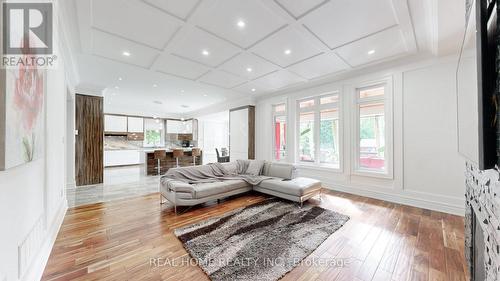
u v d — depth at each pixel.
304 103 5.56
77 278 1.71
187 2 2.17
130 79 4.73
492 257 0.99
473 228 1.61
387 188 3.88
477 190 1.38
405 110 3.66
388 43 3.04
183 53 3.36
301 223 2.79
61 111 2.88
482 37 0.88
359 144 4.41
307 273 1.79
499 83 0.82
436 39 2.76
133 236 2.44
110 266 1.87
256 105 6.67
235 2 2.17
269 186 3.91
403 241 2.32
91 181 5.18
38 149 1.55
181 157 7.57
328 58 3.57
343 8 2.27
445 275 1.76
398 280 1.71
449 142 3.22
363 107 4.39
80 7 2.19
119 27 2.60
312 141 5.38
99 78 4.63
